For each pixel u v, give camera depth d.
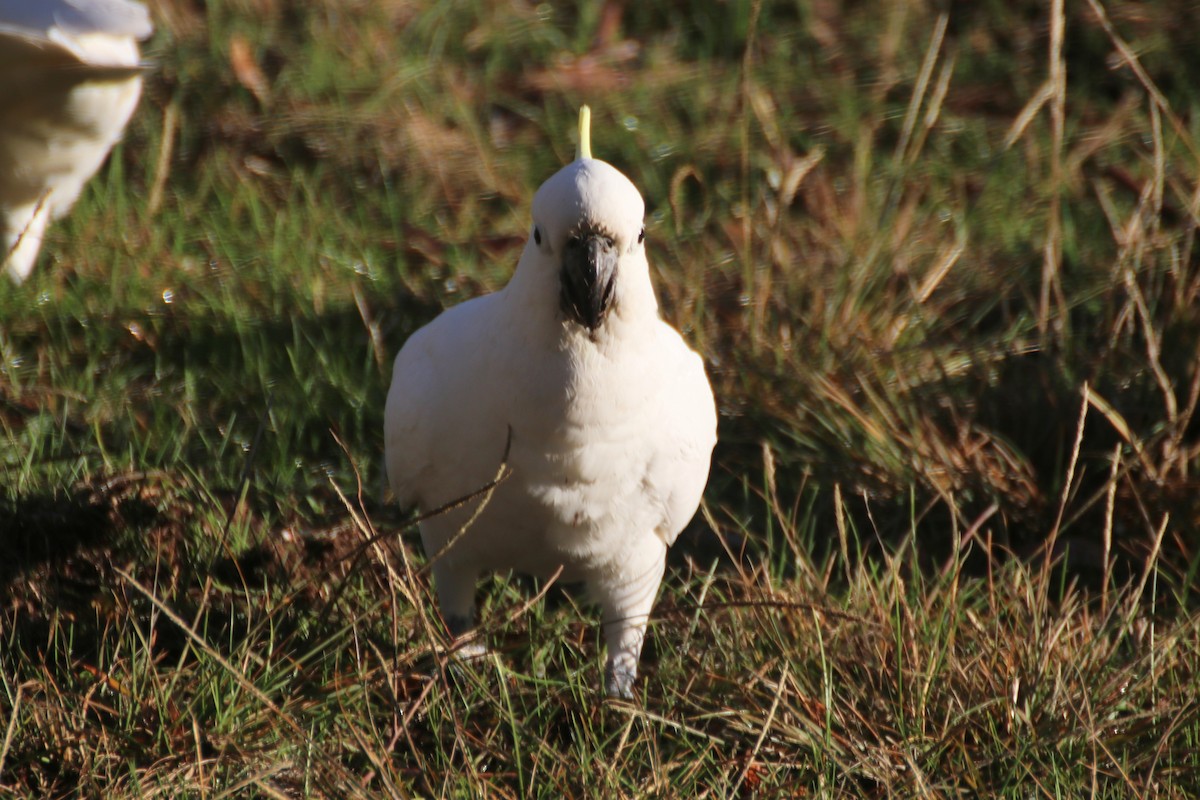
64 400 9.75
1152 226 11.72
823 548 9.24
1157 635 7.58
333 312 11.16
